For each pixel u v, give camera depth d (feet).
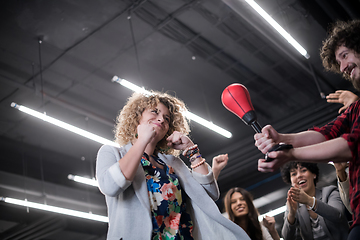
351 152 3.79
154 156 6.04
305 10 21.15
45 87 23.57
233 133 30.99
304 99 28.48
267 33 21.85
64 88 24.08
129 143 6.00
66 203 29.50
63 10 19.31
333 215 8.04
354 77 4.81
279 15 21.33
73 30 20.56
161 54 23.32
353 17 20.20
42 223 28.66
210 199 5.68
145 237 4.86
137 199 5.20
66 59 22.22
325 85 27.25
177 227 5.36
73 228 29.60
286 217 9.34
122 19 20.47
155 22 21.06
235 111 4.90
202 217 5.71
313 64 25.04
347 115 4.87
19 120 26.04
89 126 28.04
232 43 23.43
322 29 22.47
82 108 25.48
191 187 5.78
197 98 27.63
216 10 20.90
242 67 25.50
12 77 22.45
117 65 23.41
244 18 20.53
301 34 22.82
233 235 5.49
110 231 5.02
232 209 10.27
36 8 18.92
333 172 24.67
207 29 22.16
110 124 26.94
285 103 28.91
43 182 28.53
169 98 7.17
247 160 30.27
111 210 5.25
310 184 9.62
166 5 20.17
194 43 22.97
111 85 24.56
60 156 30.14
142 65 23.88
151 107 6.50
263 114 29.66
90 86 24.38
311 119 27.81
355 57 4.74
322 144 3.84
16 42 20.66
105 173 5.05
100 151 5.65
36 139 28.09
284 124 28.68
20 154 28.48
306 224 8.61
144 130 5.16
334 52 5.09
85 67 22.98
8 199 22.81
